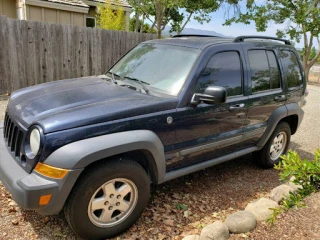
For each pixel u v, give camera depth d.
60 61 8.37
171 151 3.19
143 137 2.79
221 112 3.56
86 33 8.70
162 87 3.35
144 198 2.98
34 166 2.49
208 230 2.84
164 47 3.82
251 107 3.96
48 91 3.31
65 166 2.40
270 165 4.73
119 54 9.68
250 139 4.21
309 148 5.86
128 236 2.90
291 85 4.74
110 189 2.73
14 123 2.85
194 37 4.23
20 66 7.64
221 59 3.62
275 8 16.45
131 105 2.86
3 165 2.70
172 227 3.08
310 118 8.40
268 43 4.44
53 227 2.93
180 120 3.14
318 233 2.91
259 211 3.25
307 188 2.01
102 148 2.52
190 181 4.15
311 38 17.06
